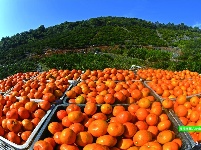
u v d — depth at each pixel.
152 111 4.28
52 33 91.56
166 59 32.88
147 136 3.66
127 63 25.06
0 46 83.94
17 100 5.57
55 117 4.46
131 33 72.69
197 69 18.05
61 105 4.72
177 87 6.43
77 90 5.77
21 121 4.66
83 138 3.61
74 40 64.56
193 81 7.14
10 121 4.36
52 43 64.38
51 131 3.96
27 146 3.84
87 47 60.44
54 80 7.34
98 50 56.81
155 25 108.25
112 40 63.94
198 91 6.31
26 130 4.42
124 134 3.78
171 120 4.12
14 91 6.26
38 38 89.31
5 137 4.38
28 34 92.44
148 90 5.73
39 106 4.81
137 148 3.60
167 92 5.94
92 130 3.72
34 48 63.78
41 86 6.04
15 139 4.20
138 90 5.48
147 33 76.38
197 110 4.71
